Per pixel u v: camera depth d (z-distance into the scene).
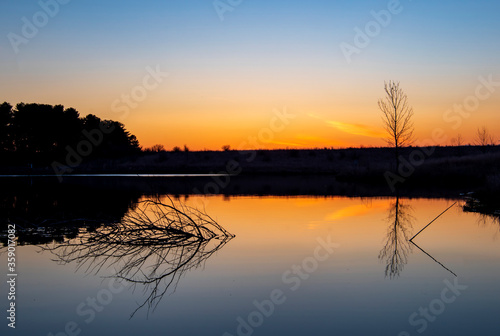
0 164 68.06
